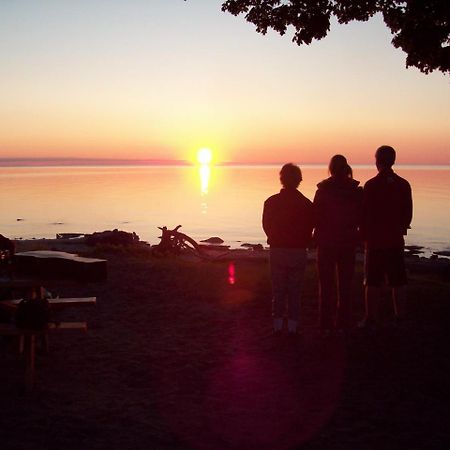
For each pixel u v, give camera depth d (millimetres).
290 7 12836
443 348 7848
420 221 78875
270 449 5121
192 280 12539
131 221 70625
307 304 10258
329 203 8109
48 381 6750
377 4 12531
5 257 7934
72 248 25297
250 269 14352
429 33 11953
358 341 8148
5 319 7859
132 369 7176
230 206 98938
